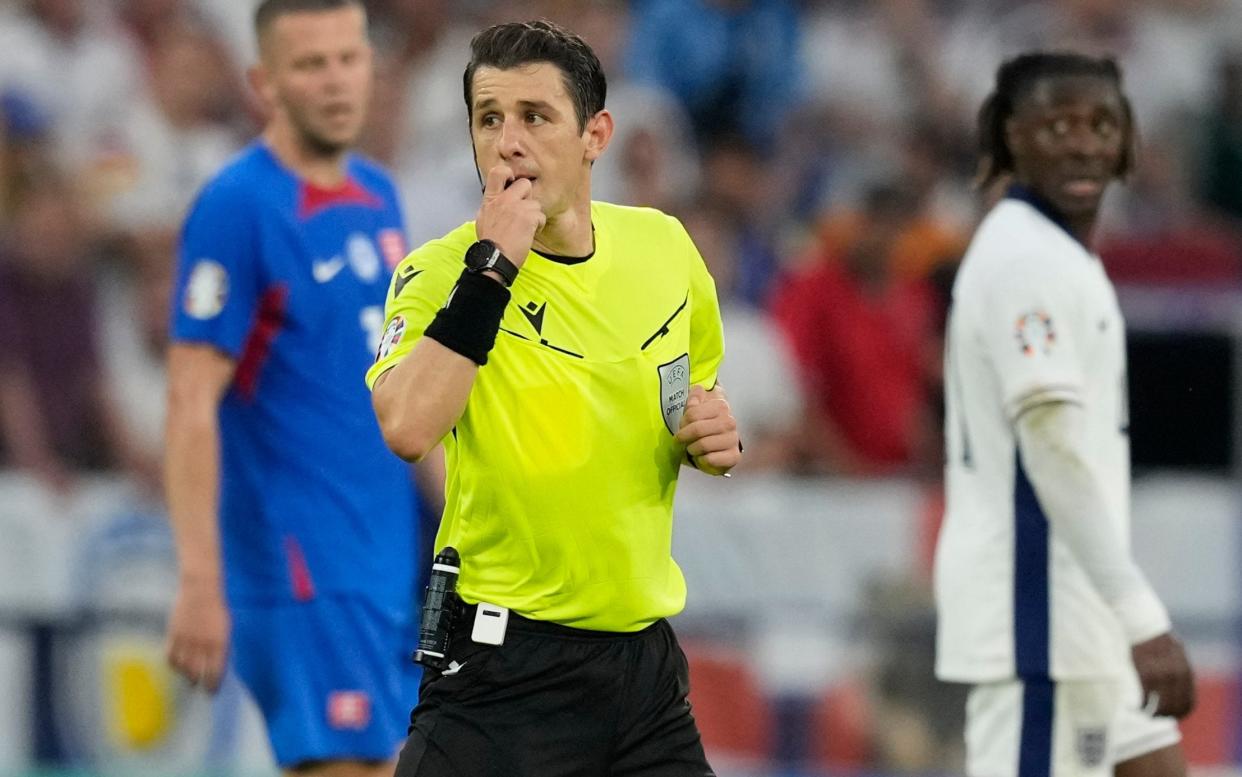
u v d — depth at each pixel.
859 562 28.69
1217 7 43.59
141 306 35.06
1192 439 32.53
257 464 19.38
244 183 19.33
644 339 14.00
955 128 41.56
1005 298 17.56
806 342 33.91
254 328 19.30
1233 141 41.47
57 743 27.67
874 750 27.98
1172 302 32.81
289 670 19.25
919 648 28.20
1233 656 28.75
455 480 14.07
